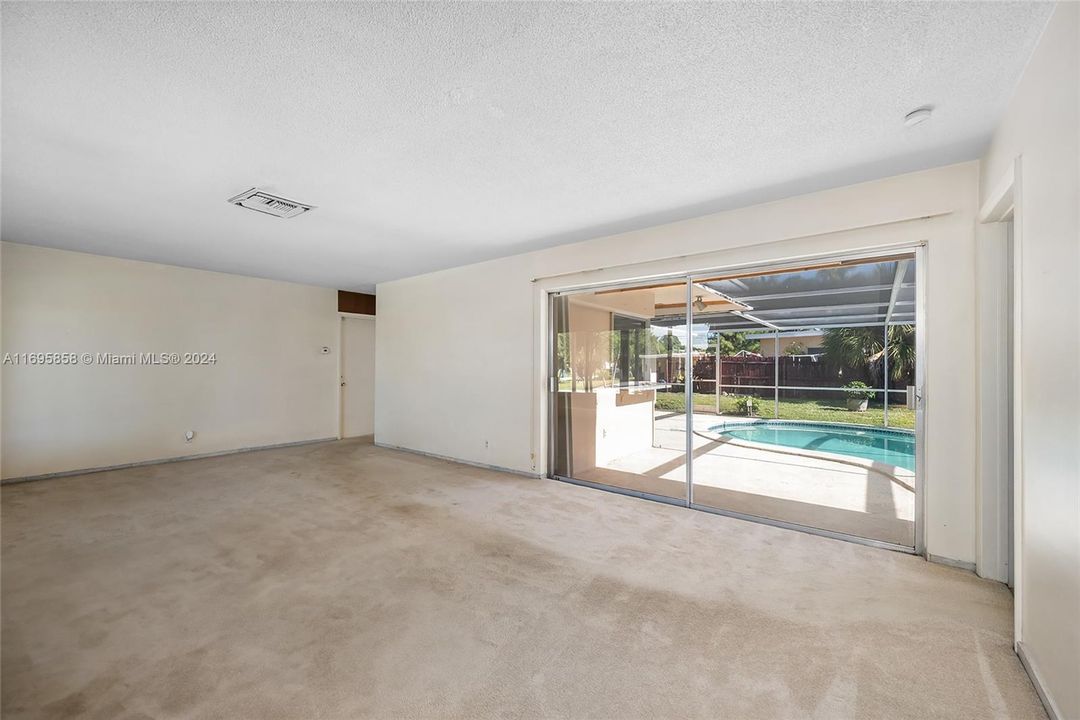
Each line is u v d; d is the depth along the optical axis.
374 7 1.59
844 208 3.22
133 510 3.96
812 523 3.57
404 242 4.73
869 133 2.50
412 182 3.17
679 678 1.88
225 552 3.09
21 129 2.42
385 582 2.68
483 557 3.02
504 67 1.94
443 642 2.12
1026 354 1.93
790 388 3.67
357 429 7.93
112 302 5.44
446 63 1.91
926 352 2.96
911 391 3.12
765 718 1.67
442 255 5.30
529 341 5.16
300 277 6.67
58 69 1.92
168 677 1.87
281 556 3.03
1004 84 2.05
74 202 3.53
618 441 4.56
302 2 1.57
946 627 2.21
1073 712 1.50
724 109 2.28
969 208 2.82
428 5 1.58
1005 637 2.13
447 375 6.04
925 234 2.96
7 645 2.07
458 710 1.71
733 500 3.93
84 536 3.36
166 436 5.86
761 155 2.77
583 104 2.23
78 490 4.57
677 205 3.62
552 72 1.98
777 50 1.84
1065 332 1.58
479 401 5.66
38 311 4.95
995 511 2.71
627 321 4.51
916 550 3.07
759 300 3.80
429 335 6.28
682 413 4.17
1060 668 1.59
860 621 2.27
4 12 1.59
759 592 2.57
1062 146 1.59
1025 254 1.95
